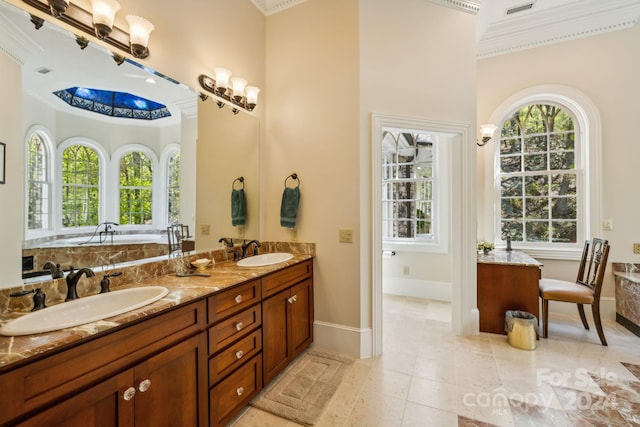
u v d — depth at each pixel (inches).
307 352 97.9
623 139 122.0
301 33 104.3
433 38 103.0
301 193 103.7
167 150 76.4
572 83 129.2
